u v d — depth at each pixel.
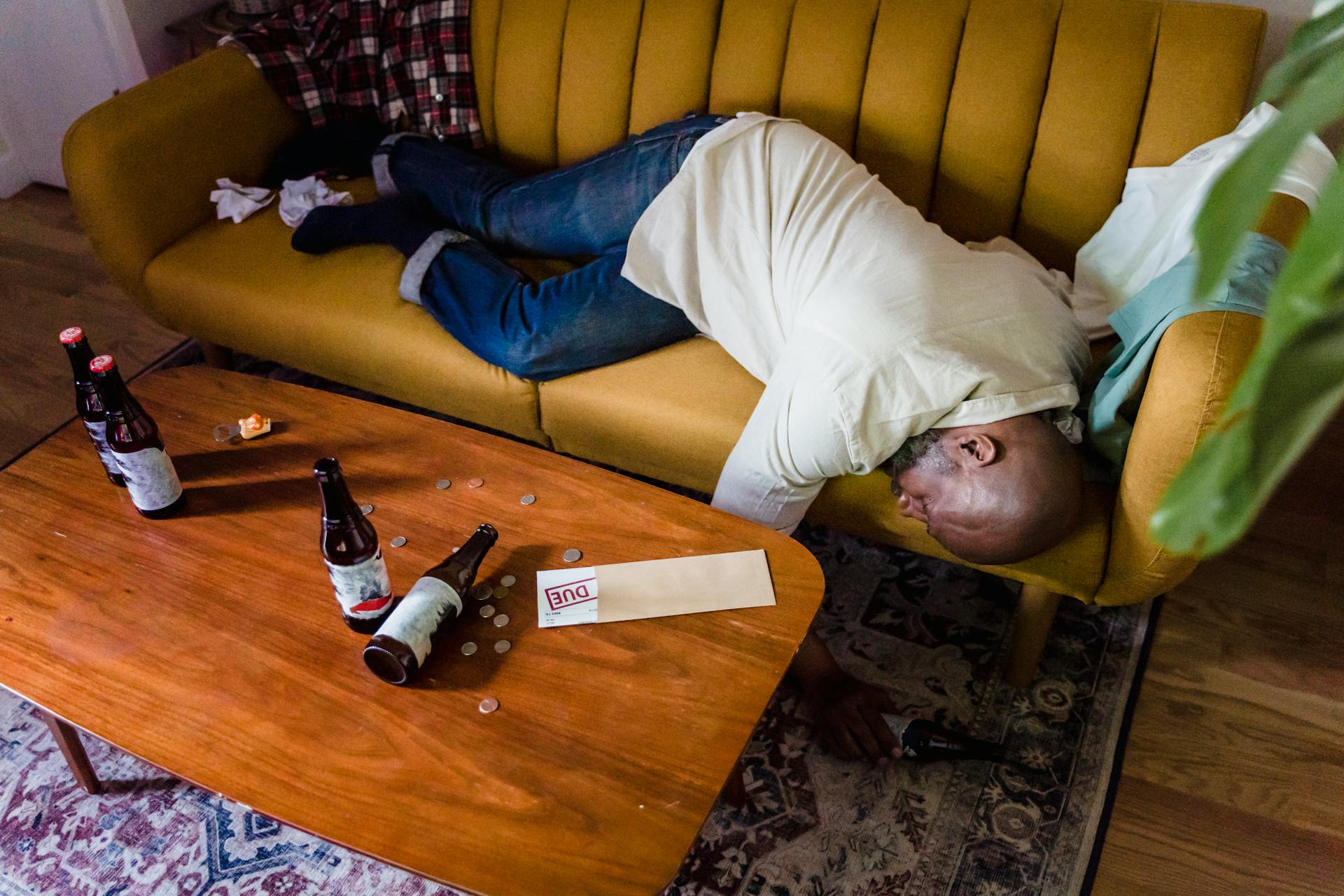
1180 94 1.60
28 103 2.65
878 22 1.74
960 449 1.27
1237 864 1.37
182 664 1.12
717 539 1.27
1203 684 1.59
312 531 1.29
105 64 2.50
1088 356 1.45
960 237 1.81
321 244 1.88
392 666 1.08
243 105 2.05
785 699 1.55
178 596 1.20
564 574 1.21
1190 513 0.30
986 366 1.28
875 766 1.47
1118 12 1.63
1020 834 1.39
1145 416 1.22
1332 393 0.27
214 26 2.40
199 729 1.05
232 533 1.29
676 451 1.62
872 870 1.35
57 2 2.42
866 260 1.43
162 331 2.31
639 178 1.71
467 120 2.10
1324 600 1.71
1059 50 1.65
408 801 0.99
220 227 2.00
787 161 1.58
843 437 1.30
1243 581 1.74
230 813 1.41
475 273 1.73
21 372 2.18
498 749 1.03
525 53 2.00
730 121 1.65
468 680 1.10
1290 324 0.26
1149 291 1.34
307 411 1.49
